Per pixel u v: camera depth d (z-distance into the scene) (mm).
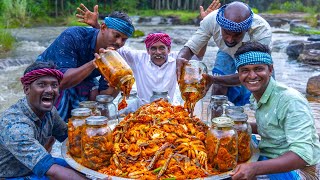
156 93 3459
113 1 32469
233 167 2598
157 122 2846
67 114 4223
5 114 2838
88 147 2639
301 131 2701
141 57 4520
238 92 4766
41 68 2803
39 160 2666
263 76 2797
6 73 10039
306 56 11766
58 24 24109
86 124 2652
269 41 3854
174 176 2494
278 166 2594
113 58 3010
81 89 4223
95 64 3098
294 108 2762
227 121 2584
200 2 34531
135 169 2559
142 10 33594
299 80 9336
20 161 2760
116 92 4199
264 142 3004
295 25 21016
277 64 11625
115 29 3604
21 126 2754
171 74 4461
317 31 18500
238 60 2826
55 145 4488
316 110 6164
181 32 20094
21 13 21516
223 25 3393
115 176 2518
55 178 2643
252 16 3455
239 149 2721
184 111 3061
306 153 2639
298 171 2967
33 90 2797
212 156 2600
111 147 2674
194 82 3152
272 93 2875
